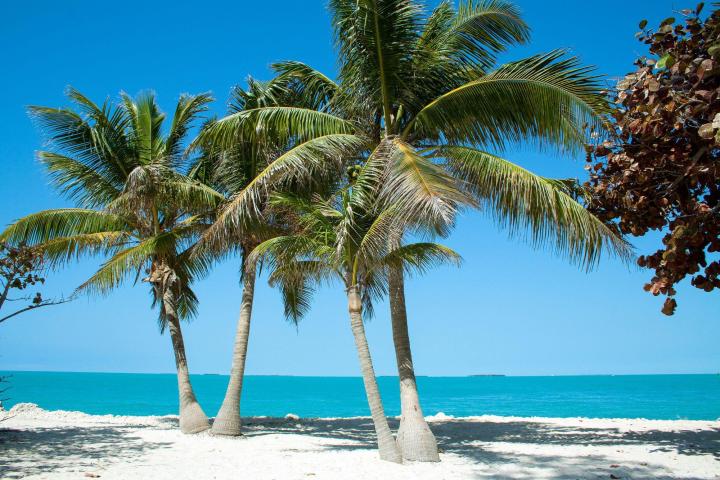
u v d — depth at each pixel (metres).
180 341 15.09
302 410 35.06
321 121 11.92
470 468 9.11
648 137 5.61
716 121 4.44
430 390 77.31
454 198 8.28
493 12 11.02
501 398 50.78
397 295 10.78
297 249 10.43
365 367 9.98
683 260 5.17
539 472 8.73
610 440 12.75
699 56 5.39
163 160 14.67
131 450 11.24
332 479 8.30
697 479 8.19
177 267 16.12
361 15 10.62
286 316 19.12
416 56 11.23
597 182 6.79
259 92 14.45
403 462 9.65
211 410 34.00
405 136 11.52
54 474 8.36
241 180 15.15
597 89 9.61
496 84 10.36
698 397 47.75
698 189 5.95
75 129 14.95
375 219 10.06
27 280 12.19
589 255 9.78
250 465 9.50
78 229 15.62
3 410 21.34
